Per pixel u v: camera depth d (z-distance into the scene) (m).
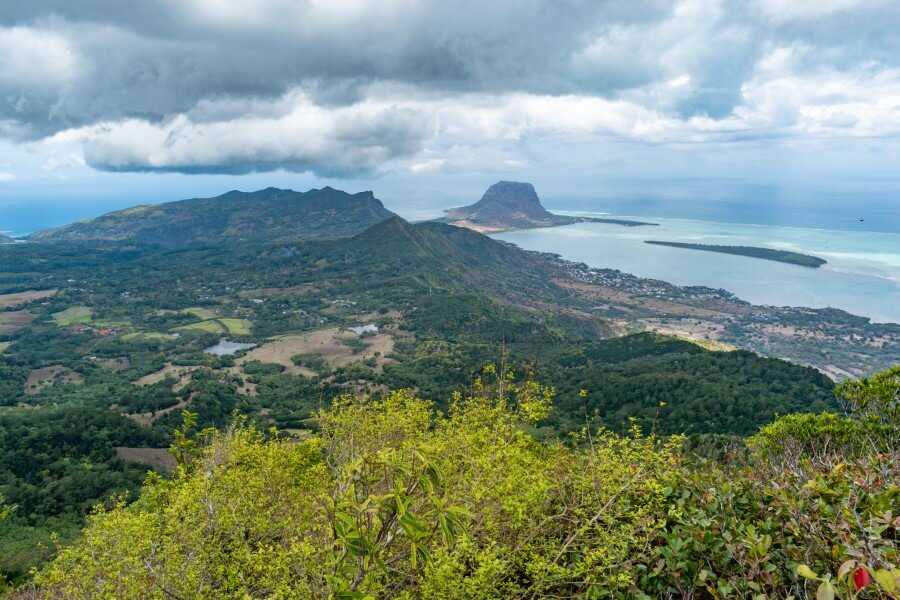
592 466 4.97
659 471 4.85
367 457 2.77
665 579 3.92
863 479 4.48
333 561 2.81
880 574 2.09
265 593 4.53
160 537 5.13
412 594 3.99
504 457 4.82
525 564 4.34
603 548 3.85
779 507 4.25
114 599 4.70
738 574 3.75
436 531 3.73
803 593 3.49
